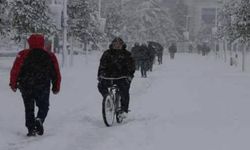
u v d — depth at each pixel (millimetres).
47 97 12219
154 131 12875
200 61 65750
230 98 20328
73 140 11734
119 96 14430
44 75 12086
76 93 21375
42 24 33812
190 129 13117
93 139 11867
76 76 30609
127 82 14312
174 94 22125
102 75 14195
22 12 32688
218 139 11758
